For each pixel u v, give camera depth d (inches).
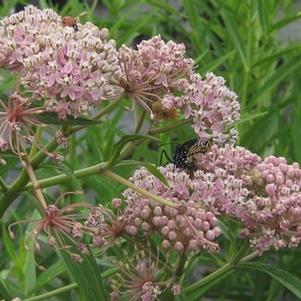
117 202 30.3
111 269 32.2
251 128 46.6
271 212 30.3
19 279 36.7
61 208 29.4
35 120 27.4
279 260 43.5
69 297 38.3
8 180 44.2
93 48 27.2
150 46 29.0
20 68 27.9
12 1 48.0
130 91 28.8
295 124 45.5
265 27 49.5
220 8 49.9
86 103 27.1
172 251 31.0
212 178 30.0
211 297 45.2
